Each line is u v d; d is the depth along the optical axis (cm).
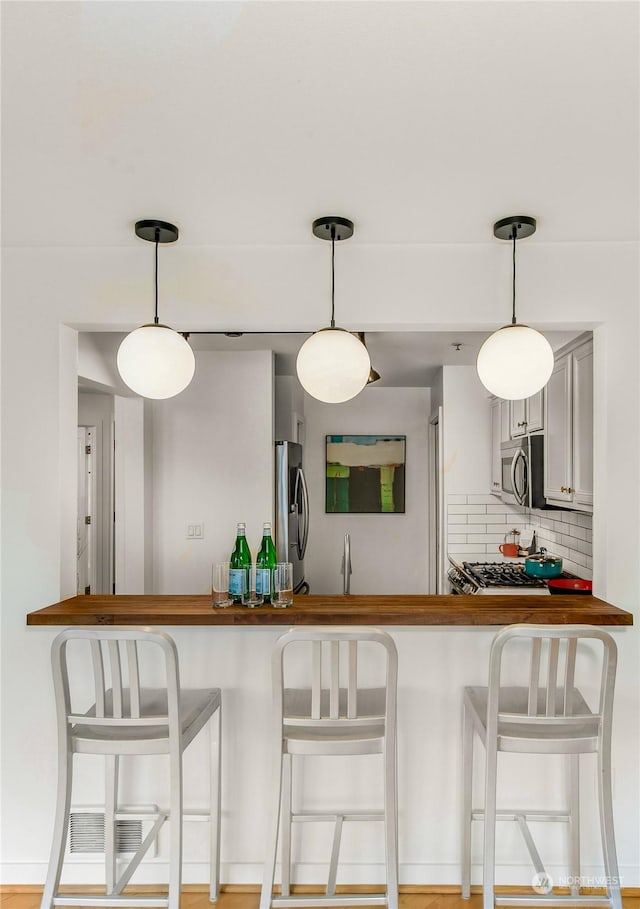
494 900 175
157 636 172
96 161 162
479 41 115
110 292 225
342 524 579
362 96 133
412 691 219
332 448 578
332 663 174
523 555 433
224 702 221
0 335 223
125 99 134
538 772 220
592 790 220
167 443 411
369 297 225
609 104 136
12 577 222
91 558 383
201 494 409
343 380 197
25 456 223
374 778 221
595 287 221
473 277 223
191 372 210
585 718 176
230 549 408
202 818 222
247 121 143
